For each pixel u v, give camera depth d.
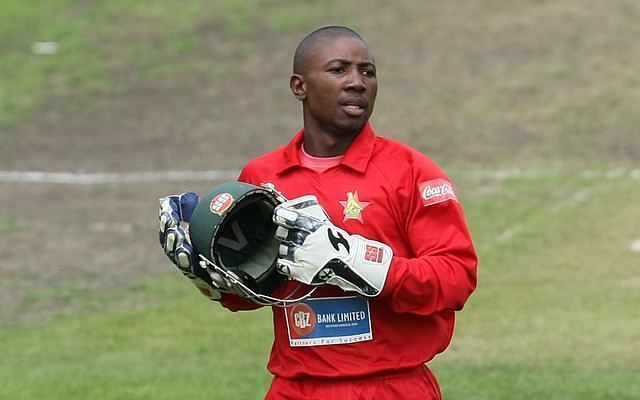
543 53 68.06
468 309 33.97
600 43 68.38
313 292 13.70
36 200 51.16
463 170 51.75
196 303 36.22
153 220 47.34
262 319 34.25
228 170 55.12
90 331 33.25
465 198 47.03
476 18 75.12
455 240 13.55
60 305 36.34
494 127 58.22
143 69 72.94
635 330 31.23
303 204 13.17
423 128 58.78
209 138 60.84
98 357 30.42
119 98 68.50
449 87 64.62
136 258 42.06
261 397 25.30
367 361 13.72
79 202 50.62
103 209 49.28
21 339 32.47
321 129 14.07
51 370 28.50
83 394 25.69
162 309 35.62
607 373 27.28
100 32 80.00
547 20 73.19
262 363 29.42
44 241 44.34
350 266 12.86
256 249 13.80
